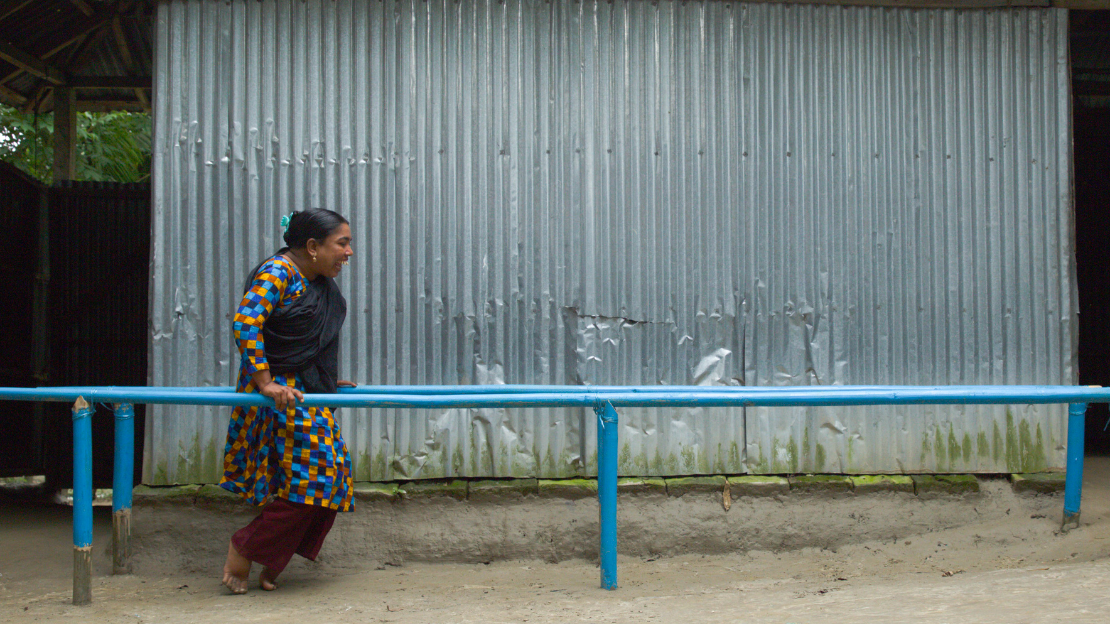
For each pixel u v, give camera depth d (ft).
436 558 12.01
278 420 9.80
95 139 32.63
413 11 12.51
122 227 19.34
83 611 9.62
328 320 10.18
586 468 12.43
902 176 12.85
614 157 12.61
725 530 12.28
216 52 12.39
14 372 17.60
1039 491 12.60
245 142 12.37
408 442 12.31
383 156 12.44
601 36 12.65
